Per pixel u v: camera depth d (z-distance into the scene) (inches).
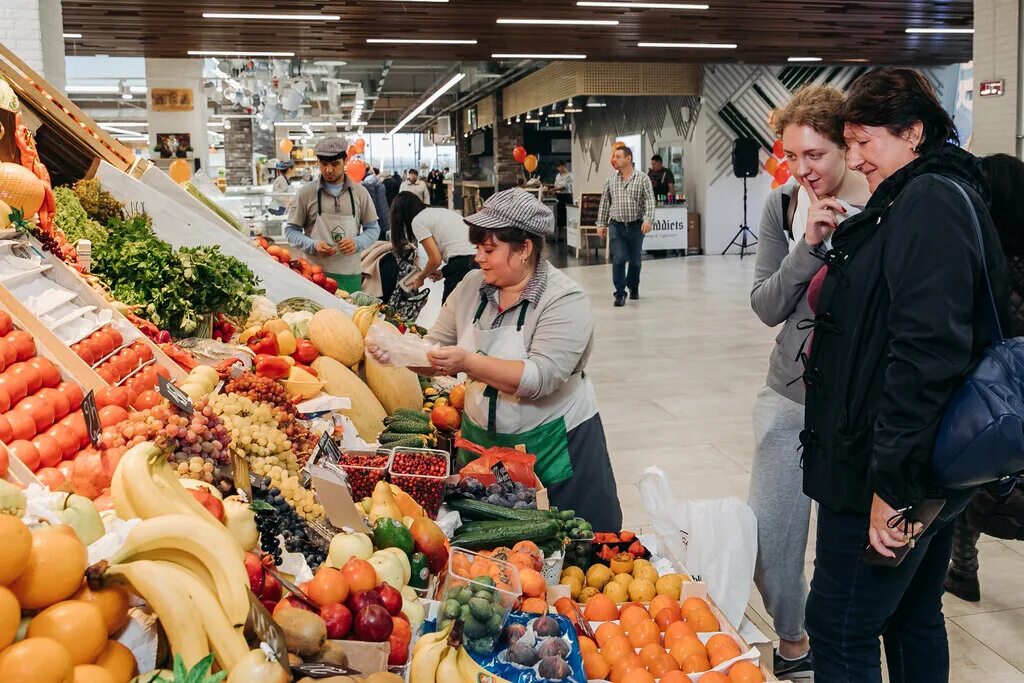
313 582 73.5
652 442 231.3
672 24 523.8
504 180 1218.6
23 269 107.5
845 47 634.2
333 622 71.6
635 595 104.7
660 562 115.2
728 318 423.2
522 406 121.5
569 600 97.5
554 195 989.2
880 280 79.5
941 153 78.5
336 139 265.9
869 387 80.4
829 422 84.1
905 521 76.2
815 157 103.5
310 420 130.4
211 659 53.4
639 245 475.8
